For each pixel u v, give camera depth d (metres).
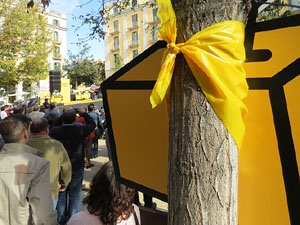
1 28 14.66
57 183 2.60
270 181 0.98
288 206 0.94
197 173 0.82
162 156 1.30
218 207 0.80
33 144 2.51
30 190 1.58
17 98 28.08
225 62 0.83
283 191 0.95
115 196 1.18
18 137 1.75
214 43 0.84
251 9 0.95
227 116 0.83
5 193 1.56
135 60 1.40
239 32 0.86
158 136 1.32
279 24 0.96
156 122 1.32
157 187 1.32
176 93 0.90
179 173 0.85
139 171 1.40
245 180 1.03
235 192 0.85
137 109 1.40
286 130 0.94
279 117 0.96
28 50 16.58
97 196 1.21
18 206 1.56
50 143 2.57
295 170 0.93
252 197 1.02
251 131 1.02
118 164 1.49
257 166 1.01
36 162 1.64
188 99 0.86
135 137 1.41
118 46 32.03
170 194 0.89
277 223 0.96
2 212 1.56
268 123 0.98
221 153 0.82
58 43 34.66
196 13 0.86
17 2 14.65
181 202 0.84
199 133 0.83
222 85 0.83
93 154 6.70
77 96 20.08
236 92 0.85
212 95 0.84
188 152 0.84
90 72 34.53
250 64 1.02
